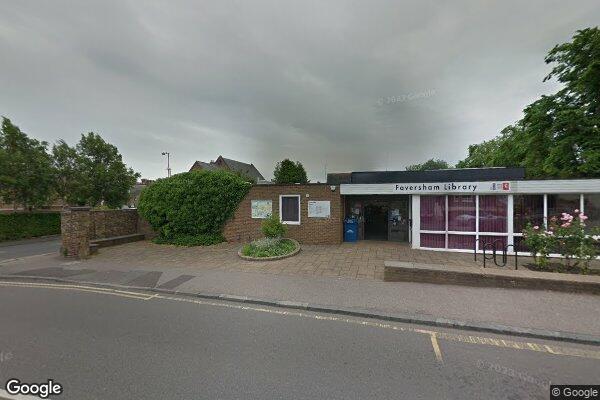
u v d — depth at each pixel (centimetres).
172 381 300
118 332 421
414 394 280
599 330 419
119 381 301
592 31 1259
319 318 479
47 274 773
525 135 1561
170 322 459
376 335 415
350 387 291
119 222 1373
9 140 1711
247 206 1288
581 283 555
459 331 433
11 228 1698
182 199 1263
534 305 507
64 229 991
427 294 567
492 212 984
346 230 1261
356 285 632
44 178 1791
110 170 2255
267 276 714
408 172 1123
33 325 447
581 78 1244
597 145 1262
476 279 606
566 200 918
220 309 521
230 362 338
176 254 1027
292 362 338
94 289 653
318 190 1193
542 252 713
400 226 1273
